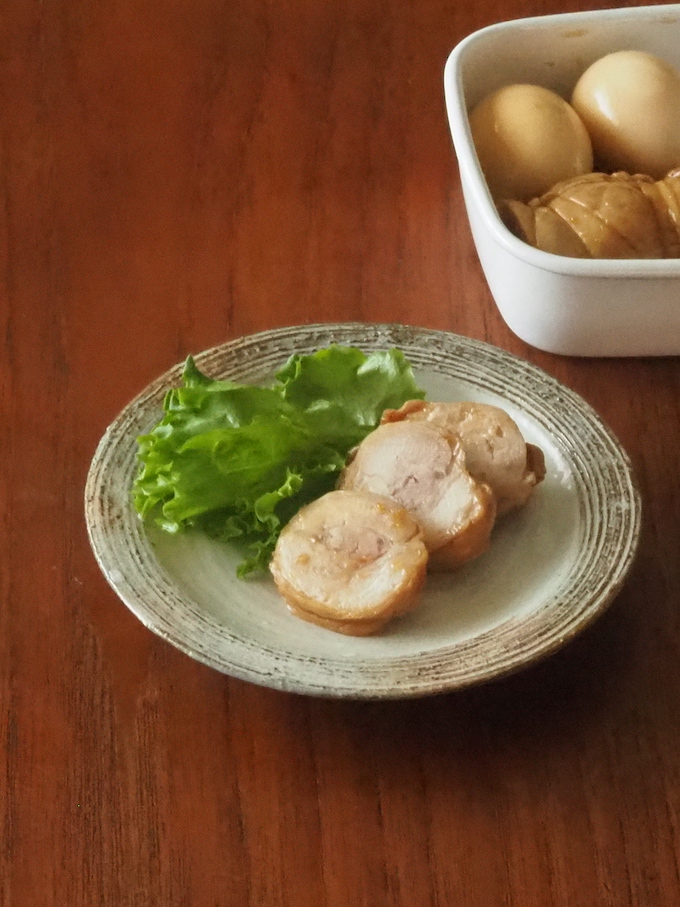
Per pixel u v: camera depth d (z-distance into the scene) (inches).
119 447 15.9
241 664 13.4
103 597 15.3
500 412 16.2
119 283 19.6
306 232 20.5
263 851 13.1
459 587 15.1
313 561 14.6
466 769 13.7
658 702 14.3
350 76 23.5
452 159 21.9
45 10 24.9
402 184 21.4
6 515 16.2
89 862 13.0
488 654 13.6
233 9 24.9
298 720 14.1
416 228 20.6
